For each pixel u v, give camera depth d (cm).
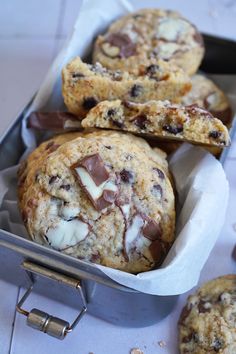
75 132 40
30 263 34
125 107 37
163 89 39
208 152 38
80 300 36
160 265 35
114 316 36
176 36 44
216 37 46
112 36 44
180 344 36
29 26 55
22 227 37
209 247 35
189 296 37
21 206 37
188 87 39
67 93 39
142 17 45
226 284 37
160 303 35
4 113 48
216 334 35
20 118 41
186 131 36
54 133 41
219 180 36
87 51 45
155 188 35
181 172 38
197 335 35
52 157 36
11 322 37
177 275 33
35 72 51
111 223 34
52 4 57
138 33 44
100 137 36
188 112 36
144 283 32
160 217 35
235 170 44
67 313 38
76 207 34
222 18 56
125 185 35
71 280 33
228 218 41
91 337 37
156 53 43
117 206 34
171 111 36
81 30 44
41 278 35
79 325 37
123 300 34
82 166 34
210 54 47
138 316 36
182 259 33
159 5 57
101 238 34
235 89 47
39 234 35
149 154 37
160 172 36
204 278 39
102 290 33
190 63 44
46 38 54
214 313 36
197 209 35
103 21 46
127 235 34
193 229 34
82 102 39
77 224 34
